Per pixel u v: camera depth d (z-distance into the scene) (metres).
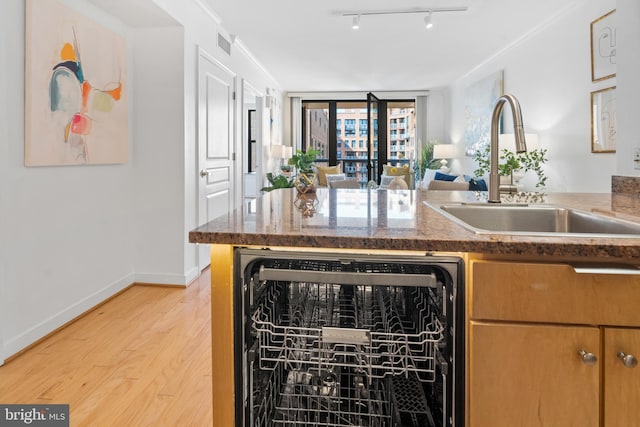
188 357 2.11
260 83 5.92
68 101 2.45
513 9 3.76
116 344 2.26
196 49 3.46
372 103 7.55
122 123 3.05
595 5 3.42
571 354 0.81
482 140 5.75
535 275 0.82
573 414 0.82
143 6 2.78
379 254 0.91
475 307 0.84
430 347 1.03
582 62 3.60
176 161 3.24
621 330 0.80
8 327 2.09
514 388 0.83
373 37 4.54
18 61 2.12
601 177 3.41
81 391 1.79
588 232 1.34
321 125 8.35
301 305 1.28
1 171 2.00
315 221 1.09
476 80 6.02
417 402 1.10
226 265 0.94
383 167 7.89
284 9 3.71
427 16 3.83
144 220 3.31
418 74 6.45
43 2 2.23
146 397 1.75
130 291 3.19
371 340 0.94
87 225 2.74
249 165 9.02
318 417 1.05
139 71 3.23
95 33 2.69
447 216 1.18
